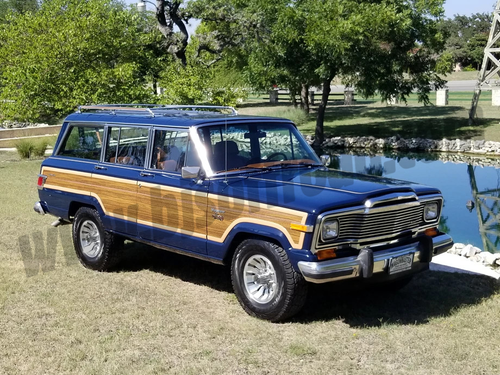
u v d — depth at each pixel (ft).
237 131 20.65
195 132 19.86
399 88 85.61
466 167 63.31
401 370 14.84
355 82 84.43
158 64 71.41
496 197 46.19
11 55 63.82
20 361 15.71
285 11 78.84
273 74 83.20
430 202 19.36
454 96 123.85
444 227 36.96
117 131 22.77
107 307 19.51
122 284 21.94
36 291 21.20
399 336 16.96
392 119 100.63
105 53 62.90
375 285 21.27
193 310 19.21
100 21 61.62
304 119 107.14
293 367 15.11
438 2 78.79
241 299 18.70
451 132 83.82
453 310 19.03
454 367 14.99
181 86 61.31
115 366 15.17
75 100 57.62
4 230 29.78
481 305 19.53
